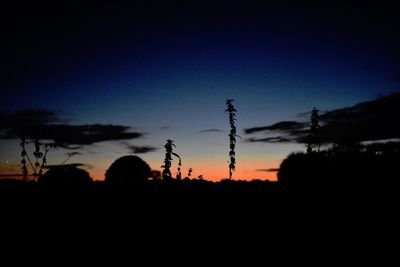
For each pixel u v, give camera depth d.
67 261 13.73
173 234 17.62
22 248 14.95
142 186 27.47
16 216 19.44
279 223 19.00
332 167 26.45
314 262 13.77
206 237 17.14
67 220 19.41
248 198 23.89
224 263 13.73
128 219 19.97
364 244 15.50
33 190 24.89
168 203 23.22
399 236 16.23
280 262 13.81
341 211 20.03
